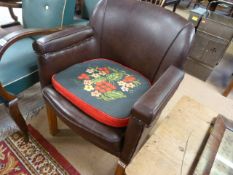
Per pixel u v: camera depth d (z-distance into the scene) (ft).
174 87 2.83
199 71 7.21
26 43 4.17
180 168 2.42
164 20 3.55
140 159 2.43
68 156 3.99
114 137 2.79
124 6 3.86
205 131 2.96
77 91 3.18
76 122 3.00
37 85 5.50
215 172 2.35
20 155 3.84
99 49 4.17
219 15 6.84
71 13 4.66
